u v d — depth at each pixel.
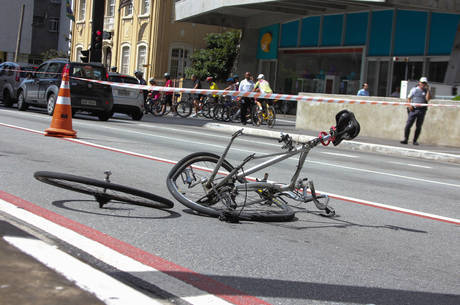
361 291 3.51
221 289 3.30
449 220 6.08
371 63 27.20
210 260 3.89
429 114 17.62
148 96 24.53
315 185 7.84
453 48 23.59
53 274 3.18
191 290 3.22
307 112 21.11
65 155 8.57
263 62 34.91
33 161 7.66
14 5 62.62
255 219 5.27
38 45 64.12
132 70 39.72
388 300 3.39
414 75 25.19
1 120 14.02
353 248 4.58
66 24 64.31
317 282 3.62
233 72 35.81
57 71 17.28
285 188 5.34
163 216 5.11
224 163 5.36
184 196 5.35
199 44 38.91
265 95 9.05
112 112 18.06
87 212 4.94
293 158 11.37
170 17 37.69
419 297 3.50
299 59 31.70
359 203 6.66
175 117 24.45
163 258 3.82
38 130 12.09
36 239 3.87
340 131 5.05
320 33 30.14
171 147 11.15
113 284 3.13
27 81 18.64
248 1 27.73
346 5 27.28
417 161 13.89
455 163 14.47
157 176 7.30
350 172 9.80
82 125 14.82
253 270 3.75
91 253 3.71
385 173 10.18
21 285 2.95
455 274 4.09
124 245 4.02
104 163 8.09
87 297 2.89
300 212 5.89
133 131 14.44
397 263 4.25
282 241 4.60
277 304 3.14
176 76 38.44
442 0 22.73
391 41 26.16
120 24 41.47
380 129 18.95
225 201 5.18
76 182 4.94
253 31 35.03
